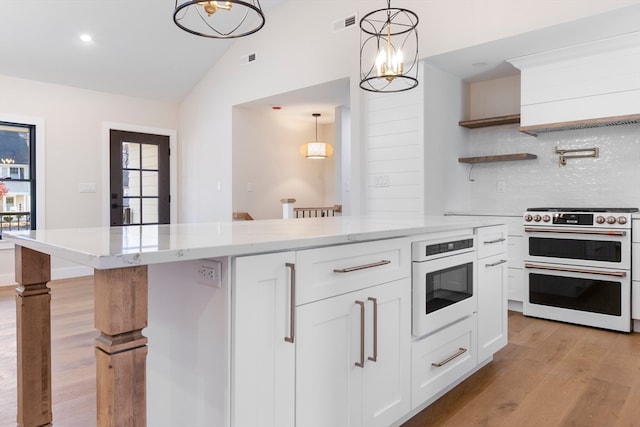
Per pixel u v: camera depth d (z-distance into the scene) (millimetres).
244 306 1224
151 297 1504
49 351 1714
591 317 3420
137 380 1047
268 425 1295
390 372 1771
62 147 5531
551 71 3654
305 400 1409
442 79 4266
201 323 1293
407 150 4129
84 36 4887
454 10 3682
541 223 3654
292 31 5016
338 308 1523
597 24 3115
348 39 4492
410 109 4090
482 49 3646
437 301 2029
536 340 3111
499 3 3434
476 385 2332
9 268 5152
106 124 5910
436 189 4180
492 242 2523
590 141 3961
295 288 1361
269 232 1575
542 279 3680
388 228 1777
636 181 3721
